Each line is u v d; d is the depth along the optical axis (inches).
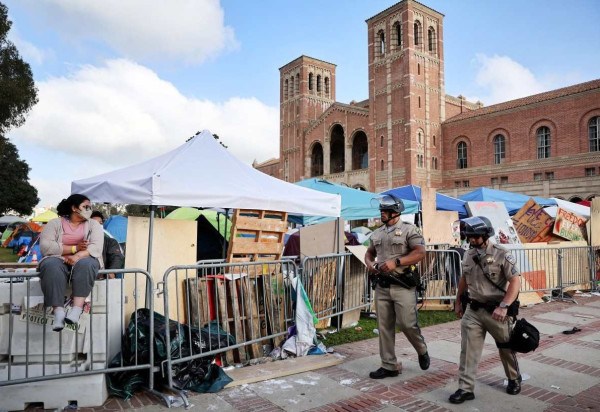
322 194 319.6
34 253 447.8
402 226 196.4
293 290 257.8
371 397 178.7
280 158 2396.7
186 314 231.3
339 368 216.7
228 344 209.3
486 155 1622.8
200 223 414.3
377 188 1804.9
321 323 300.2
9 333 161.8
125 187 231.6
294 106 2322.8
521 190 1502.2
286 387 190.1
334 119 2050.9
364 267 340.2
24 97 935.0
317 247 344.5
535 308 377.4
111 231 479.5
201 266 205.5
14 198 2174.0
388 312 199.5
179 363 187.8
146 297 203.8
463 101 1923.0
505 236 473.1
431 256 377.4
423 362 202.4
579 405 170.9
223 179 261.9
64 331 168.4
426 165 1712.6
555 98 1423.5
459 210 583.5
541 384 193.6
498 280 171.6
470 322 176.2
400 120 1724.9
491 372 209.9
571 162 1382.9
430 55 1787.6
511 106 1546.5
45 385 164.1
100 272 168.9
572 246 452.4
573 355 237.0
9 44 960.9
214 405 170.1
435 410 166.6
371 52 1866.4
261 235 277.3
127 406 168.1
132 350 181.9
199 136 287.9
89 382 167.5
